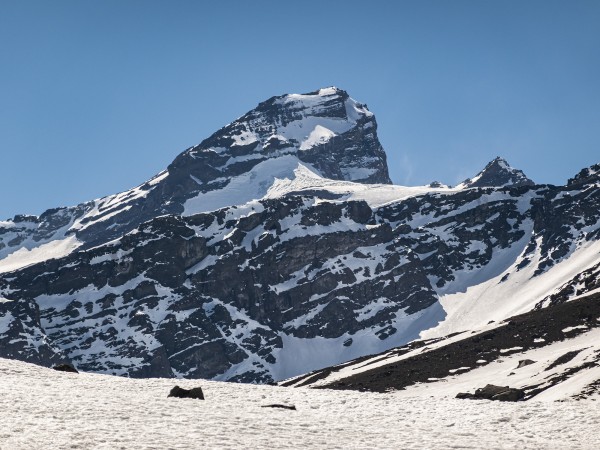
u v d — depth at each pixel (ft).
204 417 228.63
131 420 216.33
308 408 272.31
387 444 207.21
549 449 207.72
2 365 313.53
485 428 239.50
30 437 184.96
